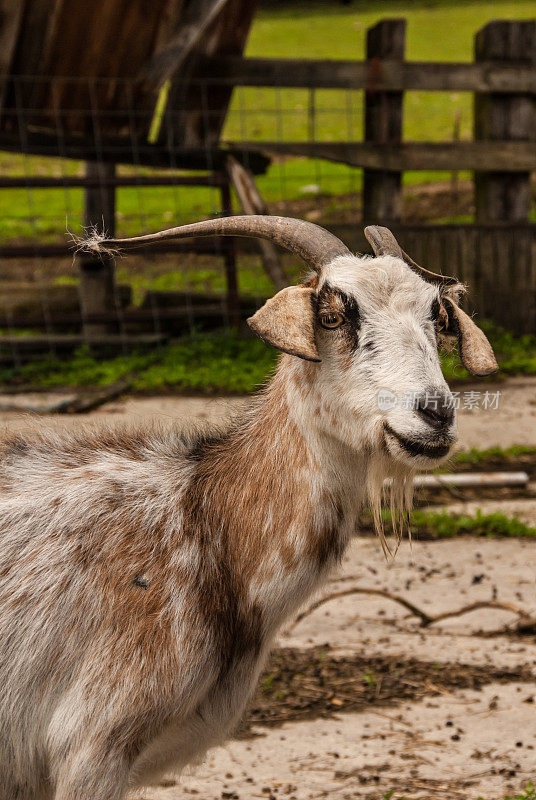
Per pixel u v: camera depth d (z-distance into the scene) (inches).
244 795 198.7
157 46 659.4
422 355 150.3
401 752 214.1
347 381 152.4
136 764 151.7
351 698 239.5
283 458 159.6
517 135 723.4
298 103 1449.3
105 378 617.6
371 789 199.2
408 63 703.7
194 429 182.1
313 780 203.6
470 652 263.3
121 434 179.0
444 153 709.9
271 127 1348.4
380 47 707.4
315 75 705.0
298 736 222.5
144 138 702.5
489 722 225.5
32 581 153.8
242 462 163.8
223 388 581.9
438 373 150.4
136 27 649.0
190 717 156.0
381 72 701.9
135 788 163.5
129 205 1104.2
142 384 592.7
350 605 297.1
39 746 153.4
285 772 207.2
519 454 455.5
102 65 659.4
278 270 675.4
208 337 717.3
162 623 150.9
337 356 153.4
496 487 414.0
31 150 676.1
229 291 736.3
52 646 150.9
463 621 284.2
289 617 163.0
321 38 1776.6
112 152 695.1
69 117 679.7
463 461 445.7
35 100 663.1
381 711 232.7
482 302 728.3
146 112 685.3
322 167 1186.6
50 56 649.0
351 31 1823.3
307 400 157.9
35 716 152.2
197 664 151.6
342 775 205.3
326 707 235.5
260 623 159.2
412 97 1469.0
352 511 162.1
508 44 708.7
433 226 714.8
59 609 151.7
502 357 657.6
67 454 171.9
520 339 721.6
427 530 364.8
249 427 169.2
